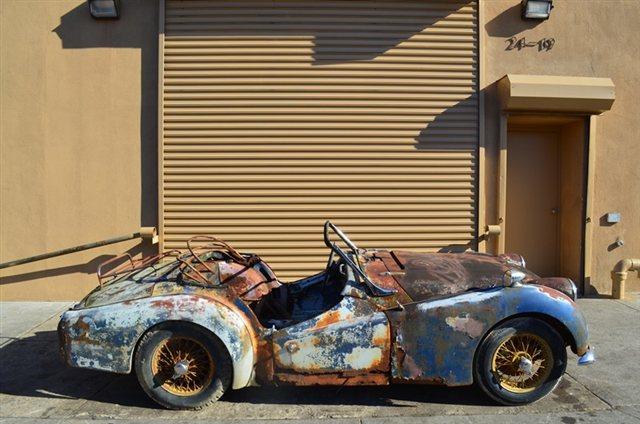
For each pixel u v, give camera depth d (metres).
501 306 3.61
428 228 6.73
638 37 6.87
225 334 3.60
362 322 3.62
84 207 6.64
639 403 3.81
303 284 4.73
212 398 3.67
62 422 3.55
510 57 6.79
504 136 6.72
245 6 6.61
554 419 3.56
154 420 3.57
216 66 6.59
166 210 6.61
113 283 4.29
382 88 6.67
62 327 3.72
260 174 6.64
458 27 6.73
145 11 6.61
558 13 6.80
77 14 6.58
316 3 6.64
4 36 6.55
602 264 6.96
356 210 6.70
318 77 6.65
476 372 3.68
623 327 5.54
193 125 6.59
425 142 6.71
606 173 6.91
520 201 7.40
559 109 6.59
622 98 6.90
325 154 6.66
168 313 3.61
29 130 6.59
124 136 6.63
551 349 3.67
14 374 4.41
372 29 6.66
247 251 6.66
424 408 3.74
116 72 6.61
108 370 3.66
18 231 6.65
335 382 3.67
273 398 3.91
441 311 3.61
